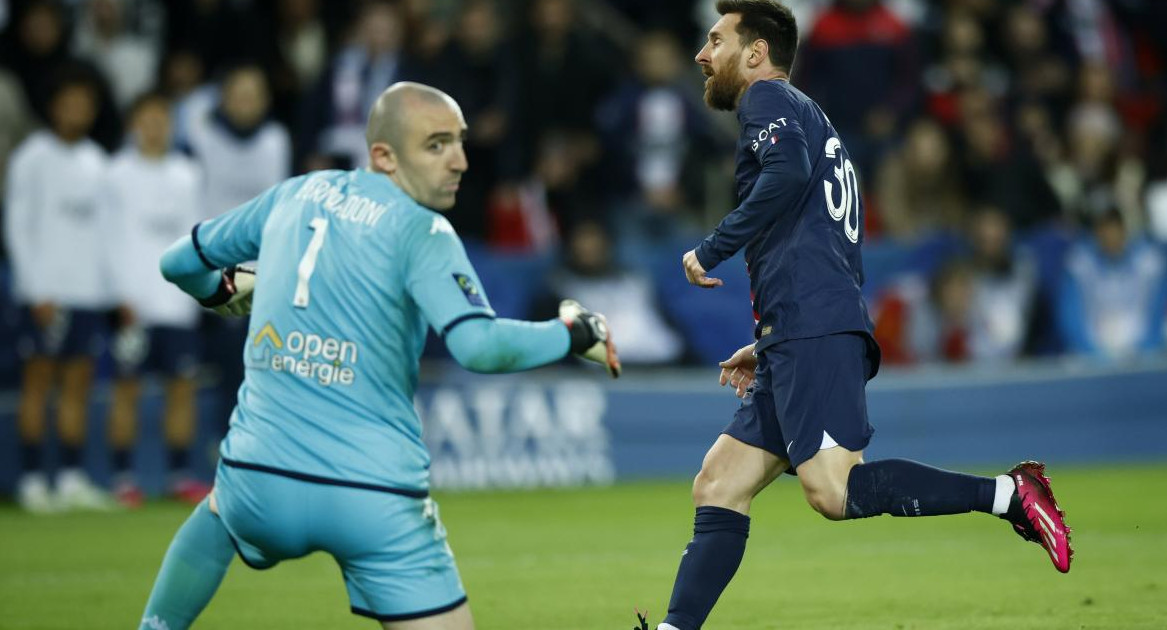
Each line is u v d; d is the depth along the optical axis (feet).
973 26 185.47
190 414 135.03
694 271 55.93
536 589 82.74
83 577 89.45
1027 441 161.68
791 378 55.52
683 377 154.10
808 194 56.54
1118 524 109.40
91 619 74.13
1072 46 199.11
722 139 177.99
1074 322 164.45
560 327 48.65
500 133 159.74
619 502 133.18
